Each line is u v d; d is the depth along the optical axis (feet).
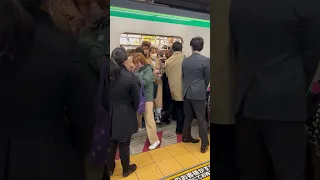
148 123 8.37
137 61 7.78
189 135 8.80
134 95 6.04
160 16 9.37
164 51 9.97
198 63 7.32
